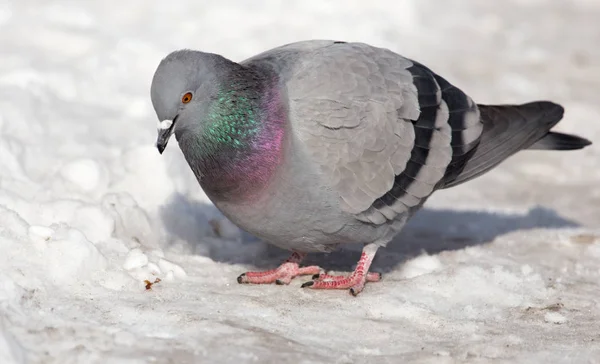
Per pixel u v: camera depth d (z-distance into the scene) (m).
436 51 21.05
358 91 10.27
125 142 14.36
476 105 11.37
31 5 19.77
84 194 11.94
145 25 19.70
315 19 20.66
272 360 8.23
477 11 24.38
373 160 10.23
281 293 10.26
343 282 10.45
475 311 9.90
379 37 20.42
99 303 9.23
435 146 10.69
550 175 15.84
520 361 8.55
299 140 9.89
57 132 14.10
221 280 10.57
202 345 8.41
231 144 9.73
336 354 8.53
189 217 11.98
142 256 10.24
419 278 10.66
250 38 19.52
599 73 20.69
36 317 8.66
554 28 23.88
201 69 9.68
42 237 9.79
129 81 16.91
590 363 8.55
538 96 18.83
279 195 9.88
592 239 12.54
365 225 10.42
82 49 18.05
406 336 9.14
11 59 16.97
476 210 13.83
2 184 11.60
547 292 10.55
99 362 7.93
